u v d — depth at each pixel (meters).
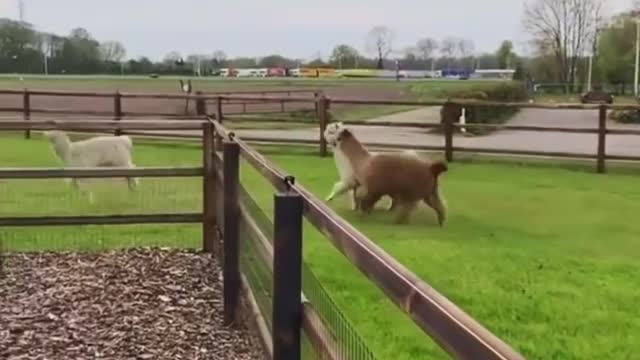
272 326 2.72
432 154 12.72
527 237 6.69
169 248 5.81
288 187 2.71
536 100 44.59
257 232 3.48
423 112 28.27
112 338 3.83
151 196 7.36
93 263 5.32
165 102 27.75
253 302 3.59
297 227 2.60
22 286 4.71
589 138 18.84
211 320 4.14
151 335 3.89
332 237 2.11
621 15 60.47
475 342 1.16
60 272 5.06
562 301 4.57
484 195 9.02
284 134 15.62
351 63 87.88
